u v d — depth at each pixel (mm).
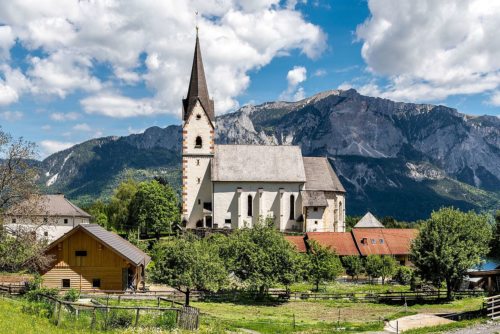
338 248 95688
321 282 77688
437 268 64188
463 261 62625
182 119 108312
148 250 93438
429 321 48062
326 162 111562
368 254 94562
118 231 133750
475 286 75625
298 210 105938
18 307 38125
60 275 56781
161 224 123062
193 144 106438
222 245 67312
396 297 64625
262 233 66875
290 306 59750
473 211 68375
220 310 54375
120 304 46938
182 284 55594
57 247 56875
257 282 62500
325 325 45844
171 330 35125
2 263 53438
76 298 47500
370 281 85812
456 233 64438
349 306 60281
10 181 52938
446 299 65000
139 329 34281
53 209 119562
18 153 53375
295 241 96250
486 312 50094
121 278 57250
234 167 106000
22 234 52844
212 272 57750
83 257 57031
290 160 108562
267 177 105625
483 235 66938
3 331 29797
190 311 38406
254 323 46156
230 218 104312
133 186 140750
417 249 65875
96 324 34625
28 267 57844
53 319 34906
